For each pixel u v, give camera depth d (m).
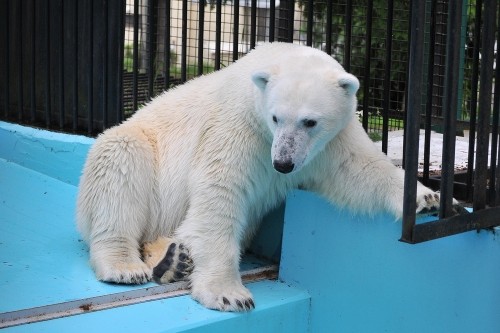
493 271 4.25
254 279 5.18
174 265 4.79
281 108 4.36
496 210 4.34
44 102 7.50
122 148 4.96
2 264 5.01
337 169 4.72
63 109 7.18
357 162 4.66
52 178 6.93
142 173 5.02
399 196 4.50
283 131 4.36
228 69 5.13
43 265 5.04
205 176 4.79
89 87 6.83
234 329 4.53
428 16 7.02
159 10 8.68
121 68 6.62
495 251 4.23
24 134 7.17
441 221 4.04
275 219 5.38
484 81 4.12
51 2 7.17
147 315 4.43
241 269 5.30
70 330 4.18
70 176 6.79
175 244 4.80
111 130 5.14
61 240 5.54
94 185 4.98
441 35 7.00
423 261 4.50
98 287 4.70
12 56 7.64
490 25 4.05
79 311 4.42
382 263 4.68
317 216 4.94
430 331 4.52
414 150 3.88
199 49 6.08
